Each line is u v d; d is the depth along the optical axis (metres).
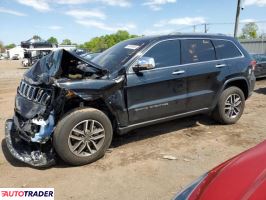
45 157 4.51
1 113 8.02
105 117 4.72
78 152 4.54
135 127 5.14
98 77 4.74
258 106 8.38
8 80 17.81
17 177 4.29
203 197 2.17
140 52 5.08
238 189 2.11
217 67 5.96
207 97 5.91
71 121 4.40
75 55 4.65
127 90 4.89
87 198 3.75
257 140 5.58
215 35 6.20
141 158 4.87
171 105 5.41
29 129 4.51
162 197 3.72
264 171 2.23
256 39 32.78
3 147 5.37
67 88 4.30
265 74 13.84
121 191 3.88
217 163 4.64
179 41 5.56
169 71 5.30
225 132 6.03
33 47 34.06
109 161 4.77
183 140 5.62
